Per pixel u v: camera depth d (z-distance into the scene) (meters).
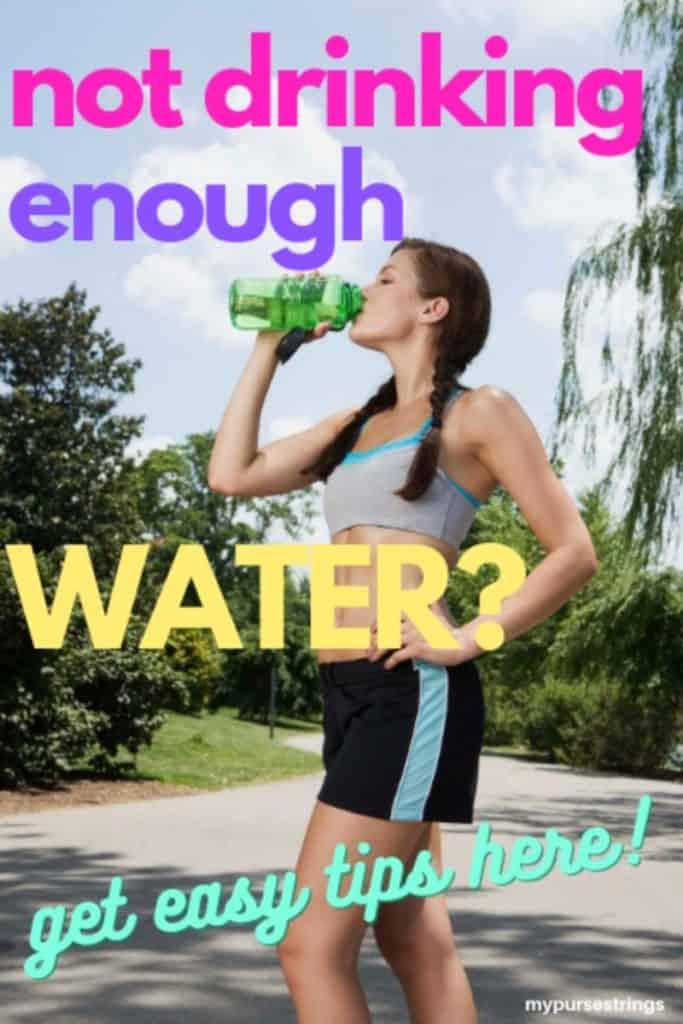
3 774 17.28
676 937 7.38
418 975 2.98
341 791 2.67
